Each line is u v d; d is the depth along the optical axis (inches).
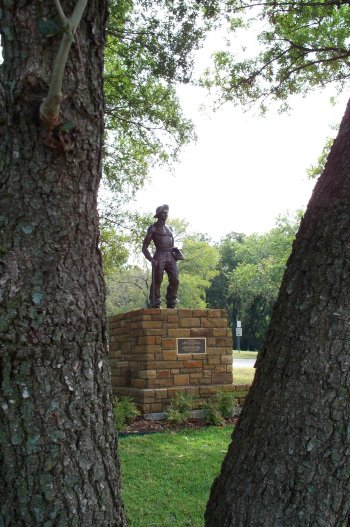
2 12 80.0
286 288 87.5
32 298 75.8
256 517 79.9
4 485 74.7
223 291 2204.7
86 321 80.9
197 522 156.3
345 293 80.4
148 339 364.8
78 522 76.9
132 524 153.7
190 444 267.9
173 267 415.5
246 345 2110.0
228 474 87.7
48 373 76.4
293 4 312.5
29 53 78.5
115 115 484.1
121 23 364.5
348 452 77.7
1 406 74.5
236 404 359.6
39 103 76.9
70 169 80.4
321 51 347.6
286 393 81.4
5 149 77.9
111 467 83.0
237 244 2084.2
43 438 75.4
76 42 80.7
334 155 88.9
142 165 563.5
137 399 352.5
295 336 82.7
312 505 77.4
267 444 81.9
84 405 79.5
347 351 79.0
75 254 80.9
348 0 270.8
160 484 194.2
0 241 76.4
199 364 377.7
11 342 74.3
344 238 81.6
